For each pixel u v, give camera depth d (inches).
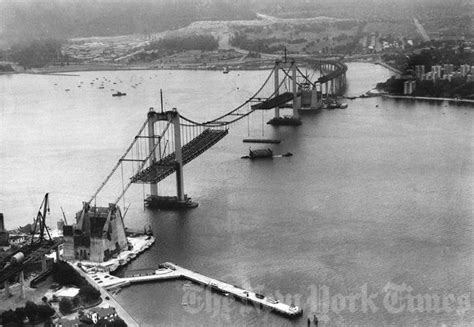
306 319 6210.6
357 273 7116.1
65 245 7662.4
